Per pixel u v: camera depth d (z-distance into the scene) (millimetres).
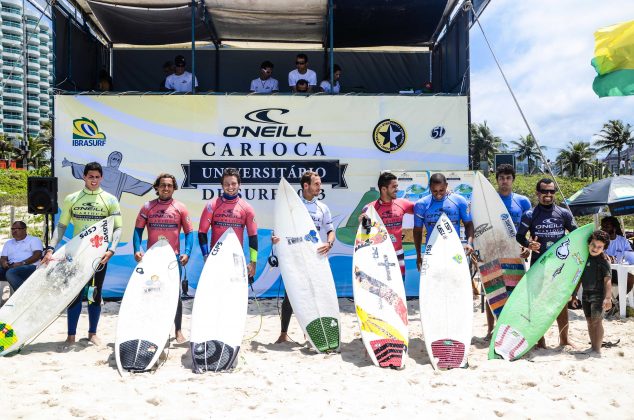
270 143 7418
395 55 10164
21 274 6242
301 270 5219
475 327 5824
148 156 7348
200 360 4332
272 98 7402
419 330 5715
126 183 7320
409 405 3465
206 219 5164
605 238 4543
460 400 3570
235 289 4980
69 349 4824
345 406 3459
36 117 98562
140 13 8312
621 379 3979
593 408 3402
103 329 5660
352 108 7445
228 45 9977
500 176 5562
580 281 4871
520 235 5055
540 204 5090
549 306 4855
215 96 7375
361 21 8562
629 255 6719
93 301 4934
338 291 7457
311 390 3770
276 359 4637
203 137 7375
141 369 4230
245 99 7395
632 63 6930
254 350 4934
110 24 8820
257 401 3553
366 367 4328
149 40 9633
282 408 3404
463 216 5430
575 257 4949
